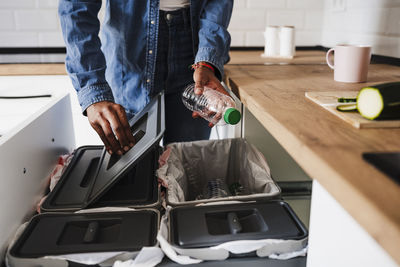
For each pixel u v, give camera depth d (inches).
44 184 37.6
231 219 29.0
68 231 29.0
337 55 39.4
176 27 46.5
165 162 39.4
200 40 43.9
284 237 26.9
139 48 45.9
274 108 28.1
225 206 31.2
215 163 48.5
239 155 47.7
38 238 27.3
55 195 34.0
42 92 68.1
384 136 21.1
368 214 13.8
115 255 25.4
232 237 27.0
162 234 27.0
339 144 19.9
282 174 53.6
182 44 47.6
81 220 29.6
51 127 40.3
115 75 46.8
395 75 42.6
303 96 32.5
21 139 31.7
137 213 30.4
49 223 29.2
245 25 80.8
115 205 32.3
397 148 19.2
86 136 71.2
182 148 46.9
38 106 68.2
